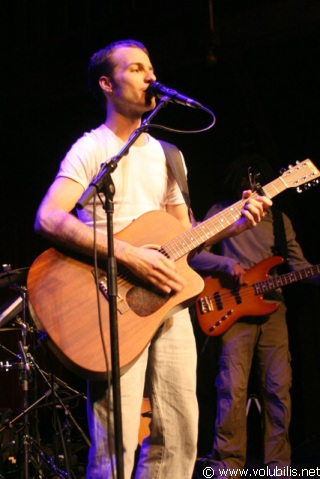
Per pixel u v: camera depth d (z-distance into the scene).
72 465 4.21
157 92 2.33
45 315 2.09
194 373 2.31
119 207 2.32
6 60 5.48
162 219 2.35
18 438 3.84
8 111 5.62
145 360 2.20
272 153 5.39
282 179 2.57
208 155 5.68
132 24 4.96
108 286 1.94
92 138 2.36
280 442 3.66
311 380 5.00
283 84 5.38
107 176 2.04
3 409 4.23
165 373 2.26
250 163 4.17
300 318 5.11
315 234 5.22
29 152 6.06
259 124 5.24
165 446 2.24
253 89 5.04
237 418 3.67
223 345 3.77
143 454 2.30
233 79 5.00
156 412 2.26
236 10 4.63
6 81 5.50
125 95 2.37
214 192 5.60
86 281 2.16
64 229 2.12
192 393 2.28
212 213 4.10
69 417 4.05
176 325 2.30
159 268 2.14
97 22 5.11
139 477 2.27
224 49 4.71
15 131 5.96
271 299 3.85
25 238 5.98
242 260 3.91
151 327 2.14
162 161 2.46
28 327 3.63
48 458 3.66
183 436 2.25
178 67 4.95
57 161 6.02
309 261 5.20
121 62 2.40
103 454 2.07
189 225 2.54
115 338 1.90
